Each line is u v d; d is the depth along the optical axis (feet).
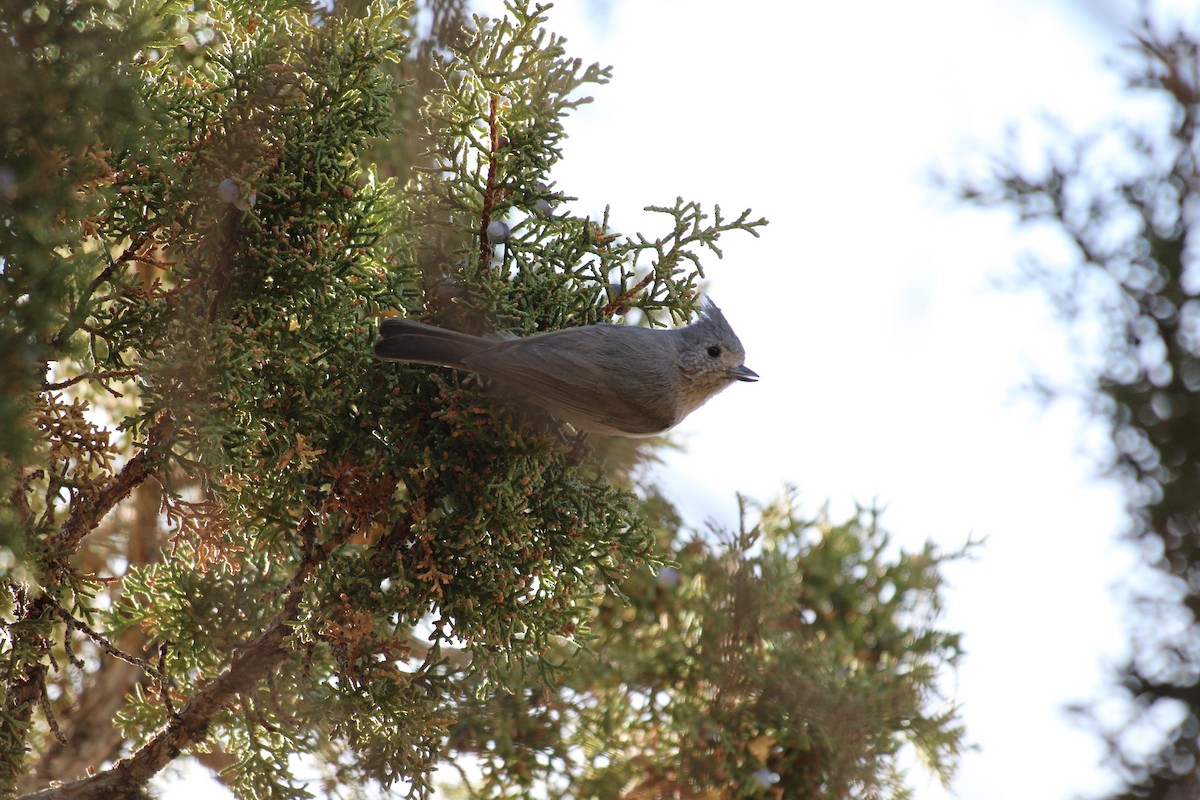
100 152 24.07
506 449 27.50
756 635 37.19
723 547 37.65
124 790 25.89
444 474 27.73
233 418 25.73
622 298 29.73
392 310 28.63
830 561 40.37
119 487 25.77
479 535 27.02
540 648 27.81
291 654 26.71
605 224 29.04
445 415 26.84
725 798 36.40
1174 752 36.78
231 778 29.45
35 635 25.02
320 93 26.43
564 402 28.89
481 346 26.73
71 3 22.57
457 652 34.42
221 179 25.72
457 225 28.22
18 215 21.81
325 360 26.76
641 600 38.75
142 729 29.58
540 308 29.86
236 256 25.85
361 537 30.55
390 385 27.35
